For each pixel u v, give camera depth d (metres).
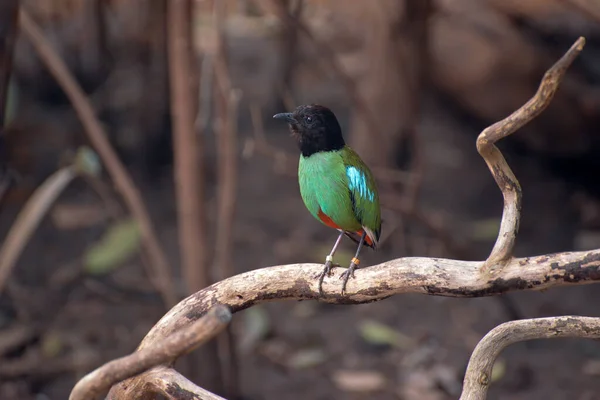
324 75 17.80
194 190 8.14
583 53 13.21
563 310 10.88
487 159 4.03
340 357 10.16
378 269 4.41
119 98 15.64
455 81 14.12
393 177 10.72
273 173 15.66
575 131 13.16
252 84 17.73
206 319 3.26
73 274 11.52
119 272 11.90
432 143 16.41
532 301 11.24
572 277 3.90
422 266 4.25
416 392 9.36
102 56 15.55
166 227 13.27
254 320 10.73
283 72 15.27
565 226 13.00
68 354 10.11
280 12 9.86
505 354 10.18
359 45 16.73
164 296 8.91
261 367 10.02
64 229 12.98
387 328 10.60
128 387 4.47
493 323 10.78
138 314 11.12
